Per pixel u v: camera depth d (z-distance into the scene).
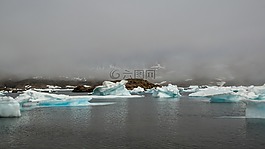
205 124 32.09
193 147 21.83
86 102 62.62
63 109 50.47
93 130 29.03
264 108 33.69
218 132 27.14
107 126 31.53
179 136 25.64
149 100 77.62
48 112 45.53
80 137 25.67
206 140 23.95
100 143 23.41
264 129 27.97
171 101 72.56
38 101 55.66
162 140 24.17
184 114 42.41
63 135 26.58
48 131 28.58
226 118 36.84
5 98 38.09
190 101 71.50
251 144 22.53
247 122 32.03
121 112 46.03
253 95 51.72
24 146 22.67
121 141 23.97
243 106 53.34
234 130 27.89
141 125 32.06
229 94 61.69
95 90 102.62
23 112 45.41
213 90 90.25
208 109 49.00
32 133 27.59
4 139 25.06
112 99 82.94
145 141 23.92
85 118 38.31
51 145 22.91
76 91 164.75
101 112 45.91
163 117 39.16
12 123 33.59
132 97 93.81
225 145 22.30
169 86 94.88
